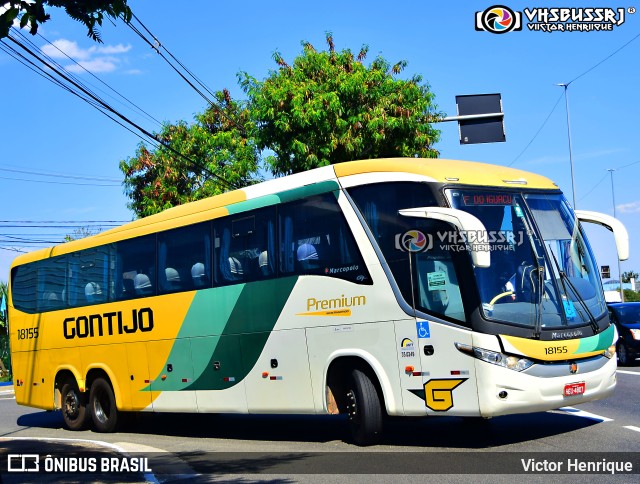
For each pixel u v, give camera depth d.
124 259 14.48
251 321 11.84
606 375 10.07
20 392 16.88
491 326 9.24
